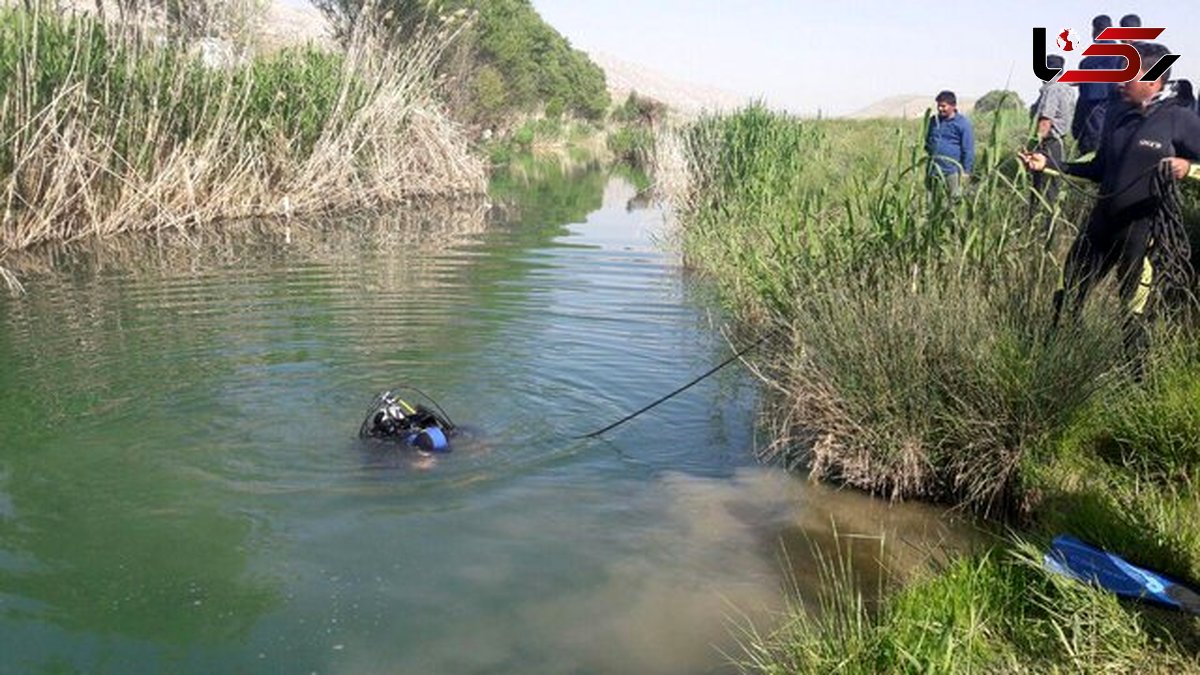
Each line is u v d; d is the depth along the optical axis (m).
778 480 6.36
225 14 18.30
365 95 21.27
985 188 7.44
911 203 7.74
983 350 5.94
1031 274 6.70
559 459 6.62
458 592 4.85
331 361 8.59
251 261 13.67
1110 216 6.45
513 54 41.75
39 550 5.14
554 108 53.97
